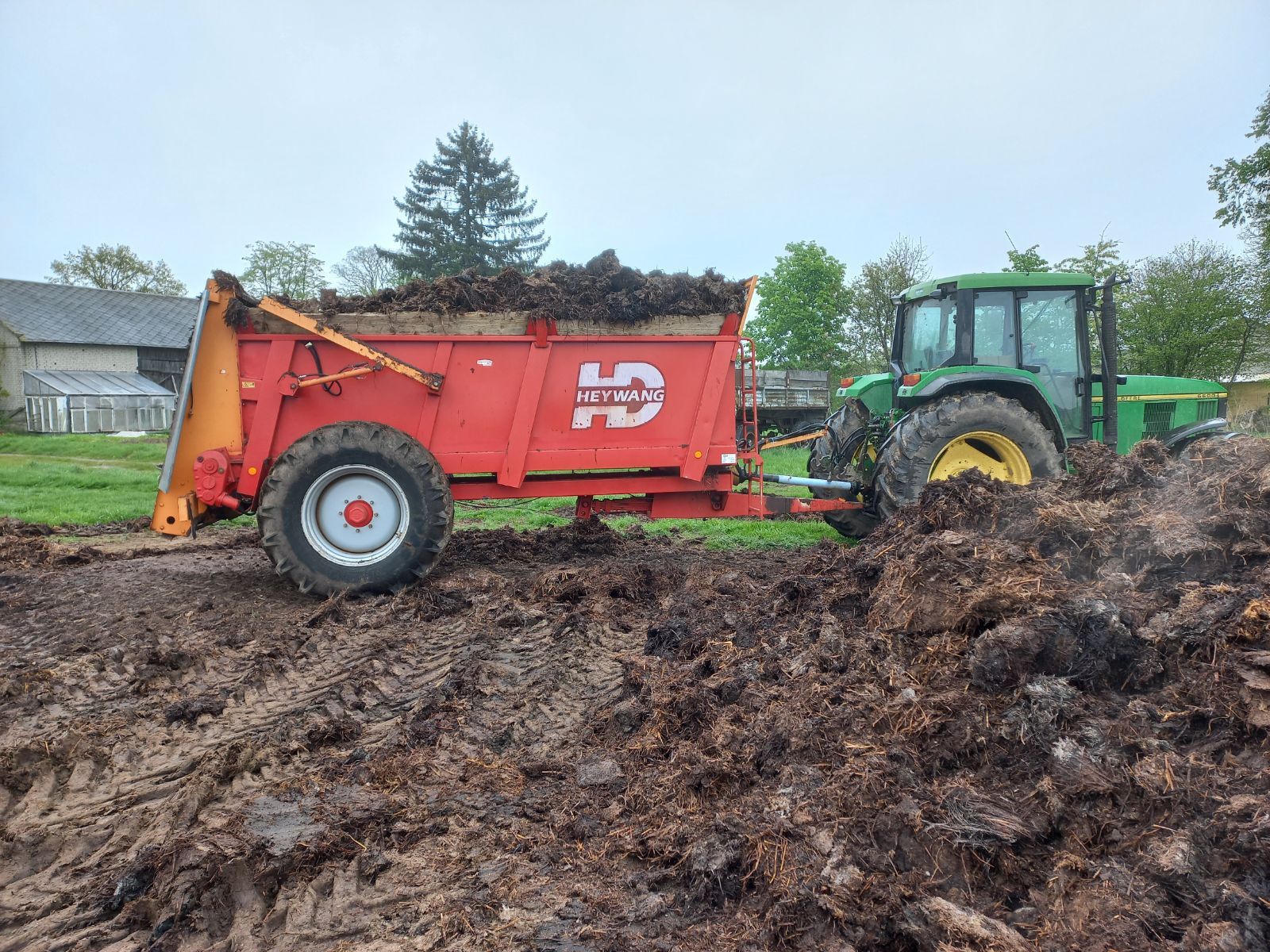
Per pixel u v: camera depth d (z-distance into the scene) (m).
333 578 5.83
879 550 4.30
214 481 5.83
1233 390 24.72
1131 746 2.47
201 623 5.34
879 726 2.96
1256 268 23.42
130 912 2.51
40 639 5.01
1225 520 3.34
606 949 2.28
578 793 3.22
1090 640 2.90
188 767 3.42
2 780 3.28
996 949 1.97
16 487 13.30
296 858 2.72
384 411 6.18
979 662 2.97
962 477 4.50
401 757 3.52
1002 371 7.03
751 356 6.65
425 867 2.74
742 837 2.60
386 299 6.13
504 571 6.83
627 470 6.67
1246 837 2.03
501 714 3.98
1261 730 2.35
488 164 46.19
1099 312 7.41
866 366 34.44
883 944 2.15
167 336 36.53
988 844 2.30
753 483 7.66
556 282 6.33
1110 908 2.00
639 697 3.96
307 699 4.16
